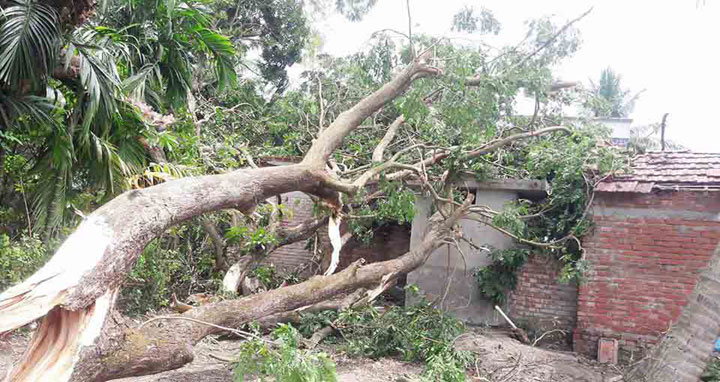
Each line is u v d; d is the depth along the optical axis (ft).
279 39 52.95
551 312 29.71
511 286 30.35
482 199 32.40
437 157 29.45
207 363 20.57
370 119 34.06
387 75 26.16
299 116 35.68
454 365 19.98
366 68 26.45
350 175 29.19
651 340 25.99
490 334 28.14
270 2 51.29
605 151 27.20
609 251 27.32
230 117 39.40
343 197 26.16
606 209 27.68
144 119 21.62
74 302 10.32
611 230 27.45
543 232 29.86
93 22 24.54
